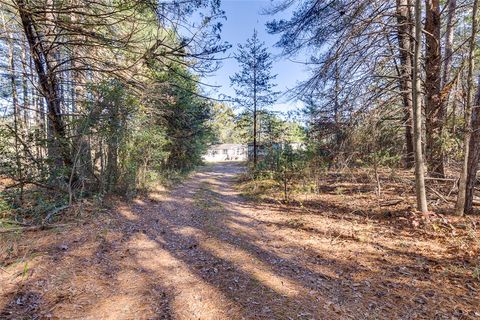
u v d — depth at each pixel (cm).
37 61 652
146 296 303
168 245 473
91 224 536
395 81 790
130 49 633
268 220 650
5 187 541
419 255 407
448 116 730
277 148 1216
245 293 313
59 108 689
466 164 553
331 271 371
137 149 884
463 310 273
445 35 848
